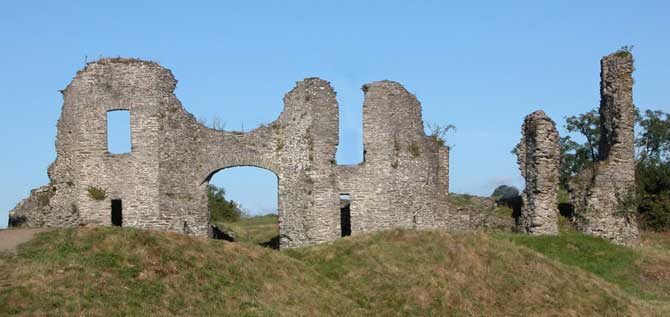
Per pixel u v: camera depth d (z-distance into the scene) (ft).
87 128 156.35
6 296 100.12
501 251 136.15
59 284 104.42
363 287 125.29
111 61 157.89
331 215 161.58
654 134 256.93
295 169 162.30
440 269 129.39
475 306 121.60
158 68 158.61
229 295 111.55
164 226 155.43
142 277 110.11
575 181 172.96
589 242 158.20
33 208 155.33
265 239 183.83
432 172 171.73
